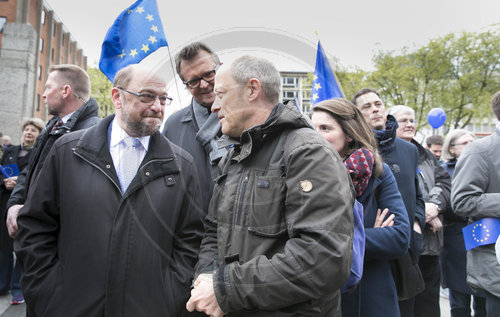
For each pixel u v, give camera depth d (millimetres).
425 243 2410
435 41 15031
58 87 2119
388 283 1632
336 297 1173
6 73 16453
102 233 1291
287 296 954
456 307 2799
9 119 16438
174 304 1320
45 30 22078
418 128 14867
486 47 15180
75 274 1280
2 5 18109
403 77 13812
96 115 1996
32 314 1343
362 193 1617
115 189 1332
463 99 15555
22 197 2256
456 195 1979
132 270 1275
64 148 1408
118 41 1641
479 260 1870
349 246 972
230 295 979
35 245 1359
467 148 2006
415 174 2084
